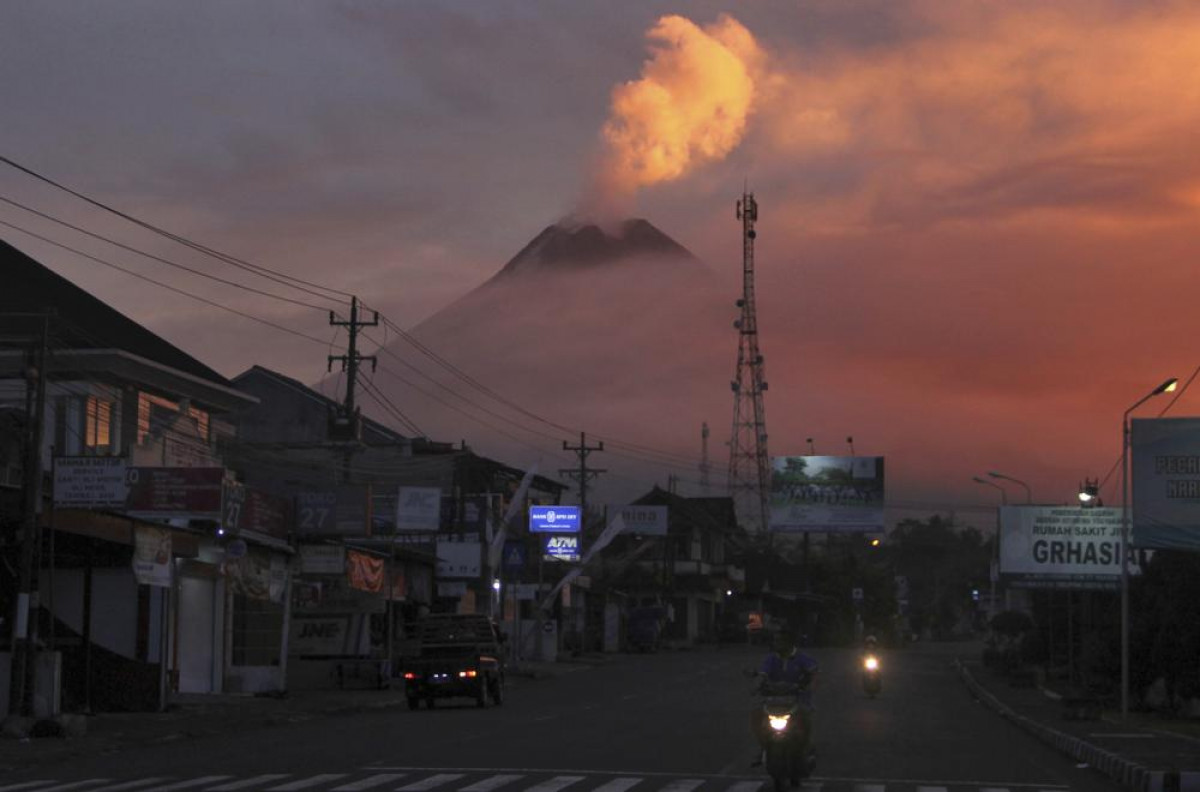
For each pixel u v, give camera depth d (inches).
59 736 948.6
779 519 4037.9
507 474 3002.0
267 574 1466.5
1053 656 2199.8
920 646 4773.6
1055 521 1898.4
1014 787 706.2
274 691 1444.4
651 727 1098.1
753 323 4680.1
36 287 1622.8
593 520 4097.0
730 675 2218.3
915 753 903.7
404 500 1739.7
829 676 2234.3
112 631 1258.0
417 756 841.5
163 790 653.3
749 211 4665.4
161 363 1608.0
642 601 3956.7
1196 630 1461.6
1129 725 1192.8
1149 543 1328.7
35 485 996.6
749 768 768.9
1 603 1120.2
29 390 1018.7
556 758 828.0
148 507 1138.7
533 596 2709.2
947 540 7308.1
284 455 2445.9
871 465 4008.4
